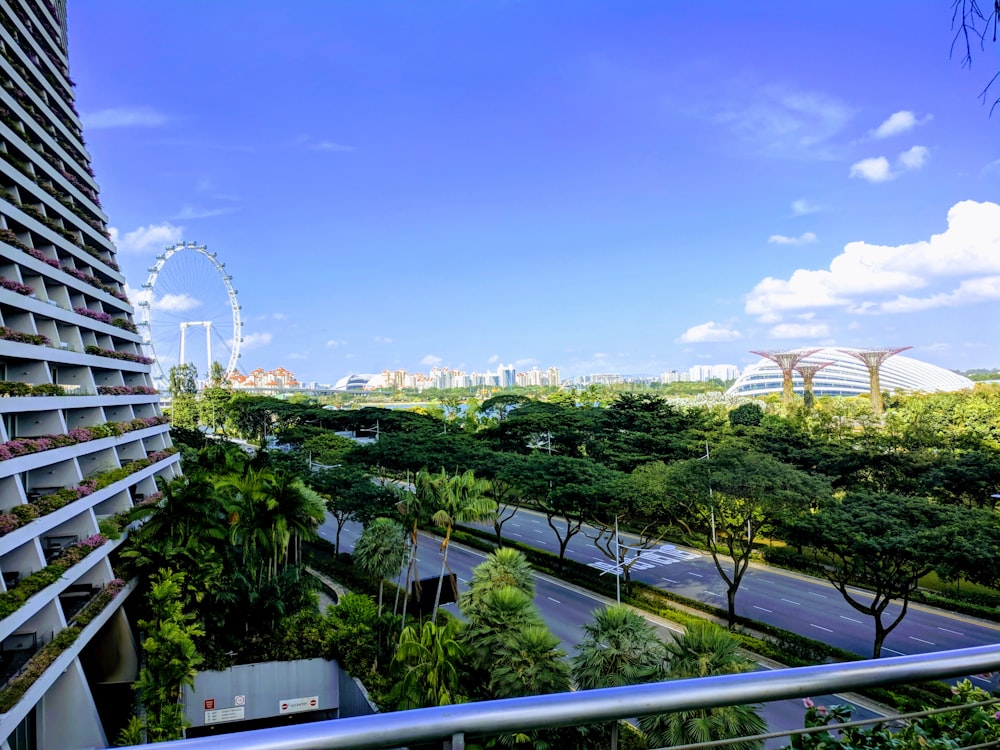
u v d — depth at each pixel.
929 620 34.75
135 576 29.72
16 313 25.72
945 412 85.88
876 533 29.73
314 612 32.72
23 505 21.02
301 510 33.41
